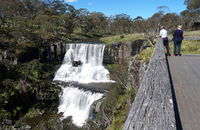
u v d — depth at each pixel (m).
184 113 3.07
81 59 26.62
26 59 25.08
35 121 15.57
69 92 18.73
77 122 15.42
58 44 28.08
